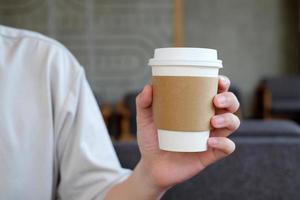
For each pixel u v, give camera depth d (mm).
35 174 832
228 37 5211
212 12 5176
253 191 1181
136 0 4777
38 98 843
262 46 5238
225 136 647
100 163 836
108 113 4234
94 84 4855
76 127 854
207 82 589
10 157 812
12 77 840
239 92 5004
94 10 4773
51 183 846
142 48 4836
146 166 705
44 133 836
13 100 830
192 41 5207
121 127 4230
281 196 1181
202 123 600
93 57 4824
